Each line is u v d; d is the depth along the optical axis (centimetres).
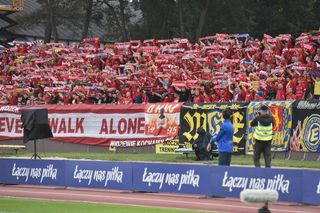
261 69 5650
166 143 5100
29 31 12250
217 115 4750
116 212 2869
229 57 6231
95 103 6025
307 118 4275
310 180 2928
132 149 5347
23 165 4091
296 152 4334
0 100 6981
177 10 9956
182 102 5066
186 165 3384
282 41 6034
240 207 2980
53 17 10250
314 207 2942
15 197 3509
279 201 3014
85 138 5656
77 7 10375
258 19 10319
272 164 4112
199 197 3353
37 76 7119
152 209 2947
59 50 7825
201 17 9238
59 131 5847
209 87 5344
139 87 5759
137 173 3591
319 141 4200
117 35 11056
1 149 6125
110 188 3700
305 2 10350
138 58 6738
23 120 4853
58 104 6038
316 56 5309
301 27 10362
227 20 9725
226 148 3450
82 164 3819
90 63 7219
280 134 4419
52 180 3944
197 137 4641
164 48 6794
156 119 5184
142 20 10956
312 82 4794
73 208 3022
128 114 5384
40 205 3148
